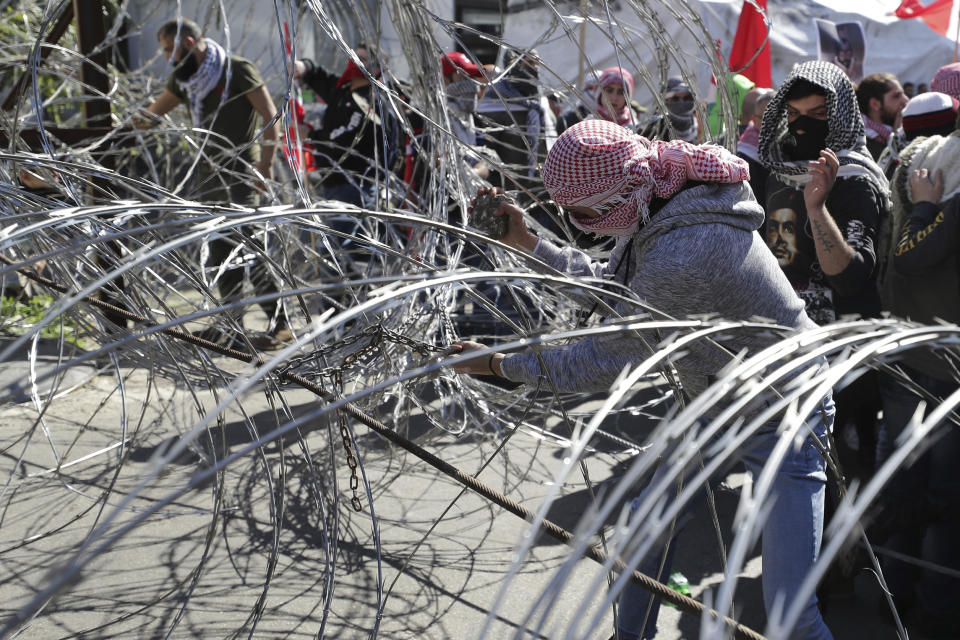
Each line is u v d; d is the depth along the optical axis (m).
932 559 2.46
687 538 3.04
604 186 1.79
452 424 3.27
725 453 0.93
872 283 2.58
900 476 2.47
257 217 1.28
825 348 1.11
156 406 4.01
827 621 2.56
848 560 2.31
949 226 2.23
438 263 3.30
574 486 3.38
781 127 2.69
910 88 8.58
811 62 2.62
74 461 3.31
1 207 1.89
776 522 1.87
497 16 6.83
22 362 4.05
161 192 1.96
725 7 7.04
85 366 4.26
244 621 2.45
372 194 4.79
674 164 1.79
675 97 4.54
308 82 5.19
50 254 1.16
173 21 4.68
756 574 2.83
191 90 4.68
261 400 4.16
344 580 2.71
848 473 2.55
